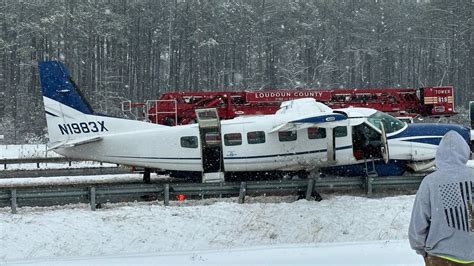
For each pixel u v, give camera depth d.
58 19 69.00
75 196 16.91
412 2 92.62
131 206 17.64
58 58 71.69
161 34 77.81
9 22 71.69
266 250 11.69
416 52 88.44
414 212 5.82
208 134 20.28
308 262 10.54
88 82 71.38
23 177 24.38
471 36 75.62
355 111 20.66
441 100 34.88
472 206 5.52
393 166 20.64
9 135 56.53
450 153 5.69
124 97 72.19
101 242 14.62
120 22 72.81
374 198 18.39
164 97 33.00
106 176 24.41
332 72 78.94
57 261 11.13
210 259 10.93
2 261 11.66
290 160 20.28
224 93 33.19
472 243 5.52
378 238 15.16
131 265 10.48
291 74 74.12
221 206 17.05
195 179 21.41
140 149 20.61
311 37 78.81
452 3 77.31
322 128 20.25
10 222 15.37
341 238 15.45
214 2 77.00
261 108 33.22
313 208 17.12
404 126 20.73
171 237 15.08
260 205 17.28
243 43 77.06
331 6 82.88
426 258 5.94
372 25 81.75
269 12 77.94
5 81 70.75
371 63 81.50
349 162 20.38
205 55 77.00
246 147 20.20
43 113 64.88
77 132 21.17
